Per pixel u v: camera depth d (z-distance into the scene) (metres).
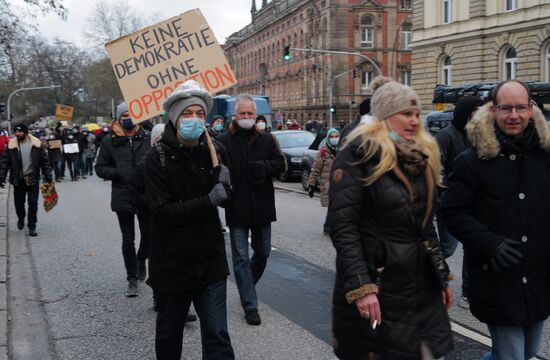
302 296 6.74
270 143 5.91
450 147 6.21
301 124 70.19
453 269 7.68
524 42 32.69
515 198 3.43
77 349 5.33
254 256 6.11
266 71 84.81
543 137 3.42
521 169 3.45
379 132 3.01
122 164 6.78
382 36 60.62
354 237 2.98
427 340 3.00
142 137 6.93
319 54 63.69
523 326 3.45
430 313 3.04
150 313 6.31
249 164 5.78
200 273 3.88
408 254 2.98
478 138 3.49
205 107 3.89
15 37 15.11
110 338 5.59
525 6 32.38
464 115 6.14
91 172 27.00
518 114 3.36
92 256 9.13
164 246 3.86
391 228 2.99
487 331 5.47
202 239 3.88
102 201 16.25
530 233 3.42
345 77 60.47
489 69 35.12
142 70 5.47
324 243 9.77
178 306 3.95
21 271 8.26
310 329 5.67
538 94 11.22
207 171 3.91
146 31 5.48
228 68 5.48
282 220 12.32
